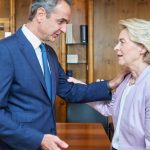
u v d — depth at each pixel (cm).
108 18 482
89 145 231
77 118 341
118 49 175
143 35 167
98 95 200
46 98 165
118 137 177
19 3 486
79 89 203
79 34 484
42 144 152
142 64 171
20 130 151
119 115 178
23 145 154
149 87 159
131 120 165
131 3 480
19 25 486
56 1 159
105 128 332
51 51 188
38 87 161
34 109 160
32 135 152
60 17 161
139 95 164
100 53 488
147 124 157
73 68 488
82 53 487
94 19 483
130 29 169
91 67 463
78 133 270
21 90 158
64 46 464
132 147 167
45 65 172
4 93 150
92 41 462
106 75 489
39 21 162
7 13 484
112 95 199
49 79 173
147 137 157
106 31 484
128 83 183
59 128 290
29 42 164
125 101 174
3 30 473
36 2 162
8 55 154
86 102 206
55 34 166
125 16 481
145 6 480
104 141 243
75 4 485
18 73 156
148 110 157
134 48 170
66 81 204
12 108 159
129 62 173
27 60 160
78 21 486
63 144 151
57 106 449
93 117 339
